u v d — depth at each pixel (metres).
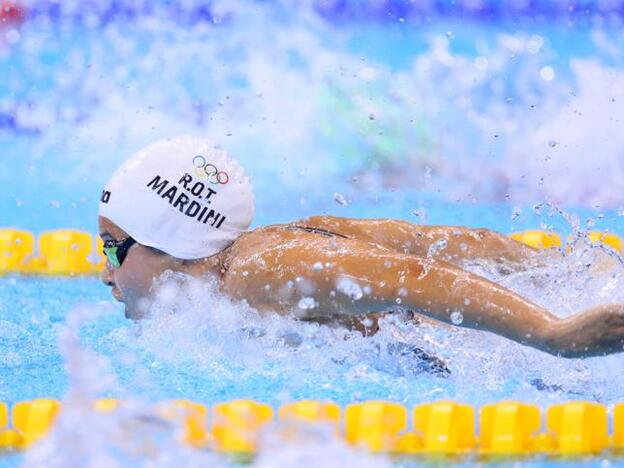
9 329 12.42
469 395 9.50
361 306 9.25
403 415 8.61
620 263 10.82
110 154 23.16
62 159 22.95
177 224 10.21
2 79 26.77
